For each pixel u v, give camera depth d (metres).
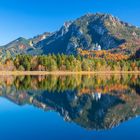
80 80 139.62
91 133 35.06
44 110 52.50
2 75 180.75
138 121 42.09
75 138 32.81
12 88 92.88
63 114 48.22
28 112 50.09
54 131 36.00
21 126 38.69
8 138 32.59
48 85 106.38
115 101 63.78
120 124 40.22
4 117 45.25
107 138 32.84
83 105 58.59
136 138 32.78
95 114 48.03
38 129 37.06
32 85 105.25
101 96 73.56
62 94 78.69
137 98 68.94
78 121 42.28
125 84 113.62
